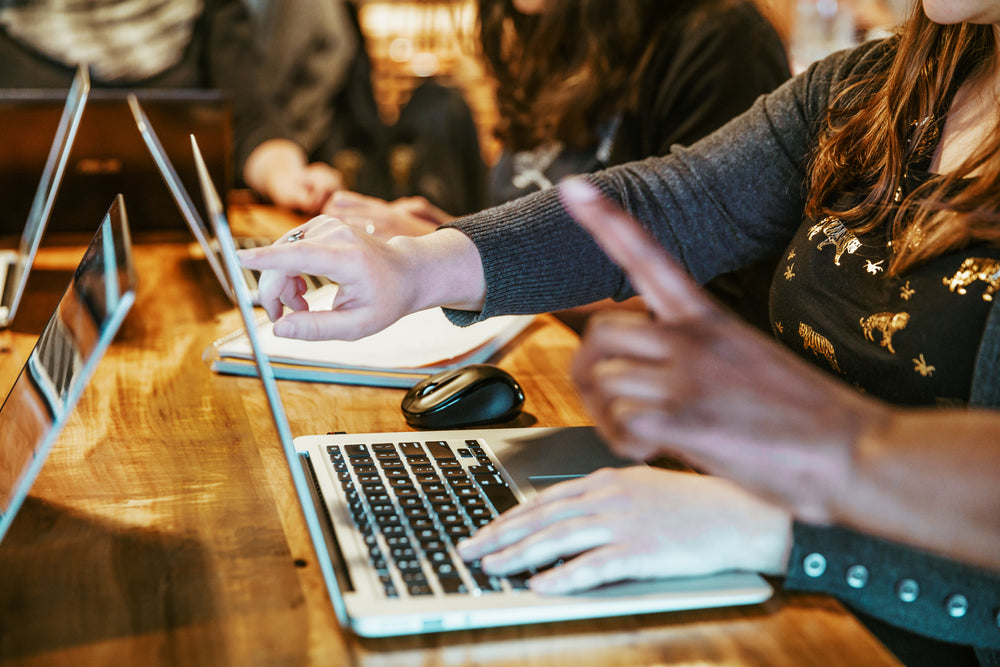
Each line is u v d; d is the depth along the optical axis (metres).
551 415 0.94
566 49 1.67
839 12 3.16
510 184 1.81
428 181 2.91
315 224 0.89
